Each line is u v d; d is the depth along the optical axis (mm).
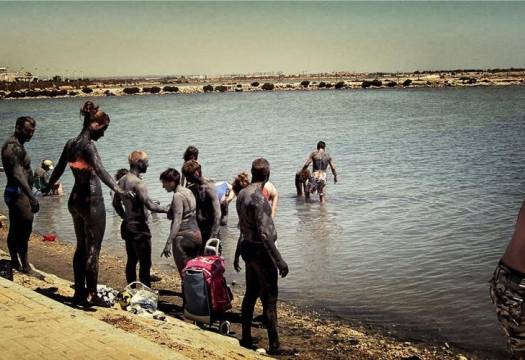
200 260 7938
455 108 69250
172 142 38906
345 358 7297
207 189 8602
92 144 6875
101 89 176750
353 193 19797
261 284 7137
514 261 3557
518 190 19375
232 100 110375
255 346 7602
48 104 103375
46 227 16000
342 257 12156
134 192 8500
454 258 11812
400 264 11516
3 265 8250
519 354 3639
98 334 5137
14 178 8422
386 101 91875
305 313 9070
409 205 17484
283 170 25969
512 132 39969
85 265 7273
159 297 9852
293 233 14414
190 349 5984
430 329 8273
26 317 5582
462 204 17328
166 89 168750
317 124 51281
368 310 9117
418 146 33594
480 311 8859
